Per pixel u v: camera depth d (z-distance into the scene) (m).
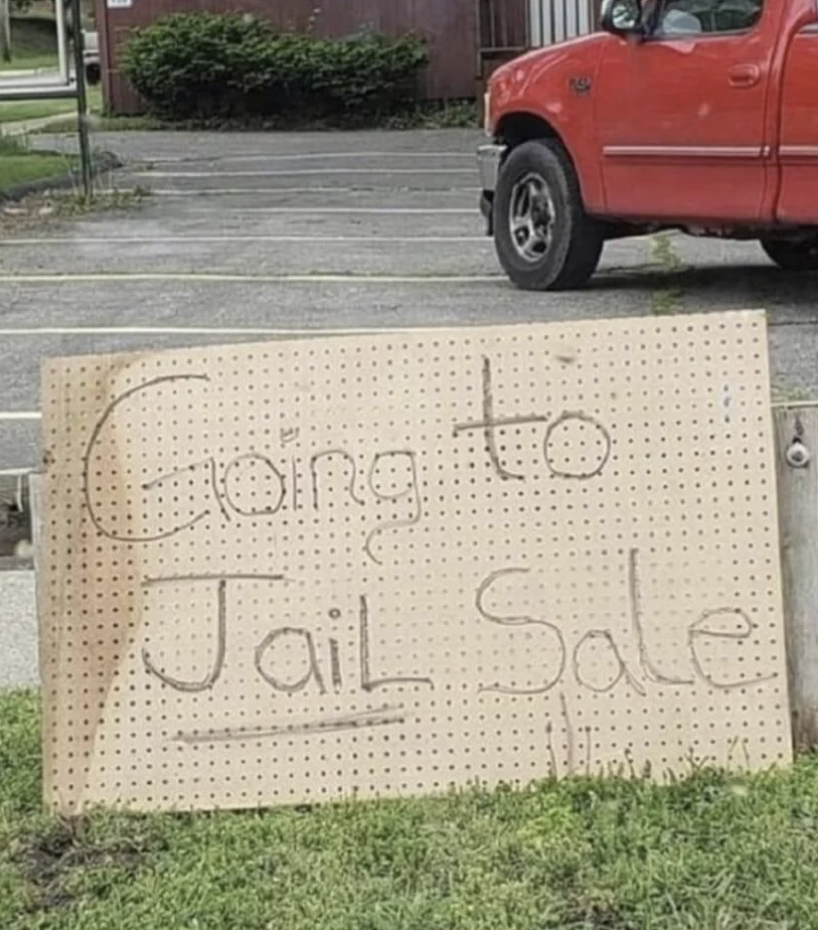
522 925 2.43
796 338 6.39
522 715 2.82
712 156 6.90
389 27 21.97
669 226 7.36
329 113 21.73
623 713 2.83
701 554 2.83
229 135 20.45
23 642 3.76
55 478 2.86
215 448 2.85
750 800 2.74
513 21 19.36
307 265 8.90
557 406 2.84
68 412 2.87
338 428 2.85
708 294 7.59
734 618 2.83
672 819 2.69
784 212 6.70
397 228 10.69
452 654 2.83
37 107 23.98
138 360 2.87
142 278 8.59
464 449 2.84
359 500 2.84
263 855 2.66
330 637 2.83
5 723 3.28
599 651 2.82
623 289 7.81
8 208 12.38
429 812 2.76
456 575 2.83
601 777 2.81
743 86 6.71
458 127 20.88
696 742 2.83
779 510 2.86
